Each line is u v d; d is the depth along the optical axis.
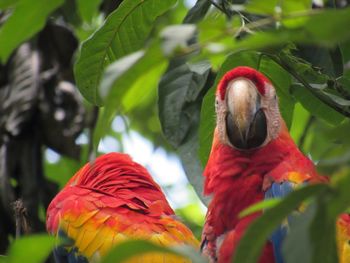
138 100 5.97
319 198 3.91
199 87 8.32
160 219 8.31
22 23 5.73
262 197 8.05
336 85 7.33
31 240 4.00
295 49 7.59
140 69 4.13
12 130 10.77
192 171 8.51
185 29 4.03
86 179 8.95
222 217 8.15
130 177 8.80
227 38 4.20
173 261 7.68
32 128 10.94
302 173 7.95
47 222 8.71
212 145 8.57
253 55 8.23
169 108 8.41
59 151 10.98
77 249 8.23
